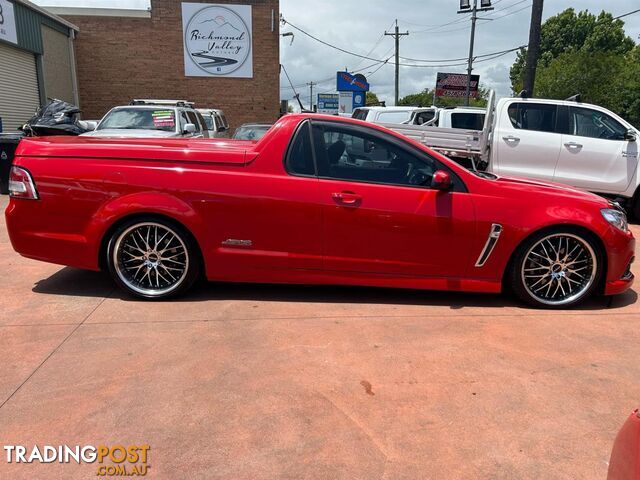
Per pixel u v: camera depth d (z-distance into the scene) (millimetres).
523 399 2945
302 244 4219
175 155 4207
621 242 4273
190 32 19797
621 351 3582
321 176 4211
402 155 4266
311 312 4148
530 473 2352
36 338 3582
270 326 3852
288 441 2533
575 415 2805
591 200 4340
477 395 2973
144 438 2539
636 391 3062
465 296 4637
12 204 4277
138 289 4305
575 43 48406
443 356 3438
